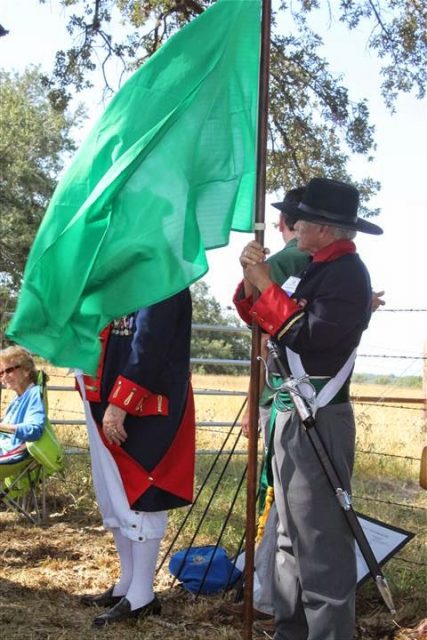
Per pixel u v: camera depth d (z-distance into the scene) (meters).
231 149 3.98
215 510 7.02
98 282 3.82
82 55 13.05
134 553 4.53
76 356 3.81
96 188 3.81
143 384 4.36
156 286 3.76
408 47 12.74
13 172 34.09
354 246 3.76
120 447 4.48
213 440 11.51
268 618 4.56
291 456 3.63
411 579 5.16
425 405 5.76
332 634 3.56
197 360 8.23
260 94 3.74
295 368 3.63
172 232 3.79
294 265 4.41
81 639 4.23
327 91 13.01
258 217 3.71
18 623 4.43
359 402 7.77
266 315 3.58
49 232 3.97
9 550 5.87
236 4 4.03
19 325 3.75
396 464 9.50
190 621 4.55
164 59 4.07
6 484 6.93
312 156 13.13
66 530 6.50
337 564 3.59
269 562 4.54
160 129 3.86
